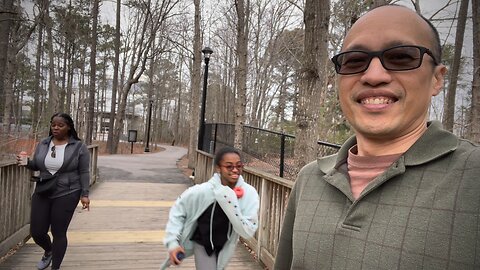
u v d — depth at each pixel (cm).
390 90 87
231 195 238
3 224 390
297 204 111
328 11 419
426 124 92
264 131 621
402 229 75
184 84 4941
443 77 94
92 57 2200
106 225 541
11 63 1303
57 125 336
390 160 88
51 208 334
